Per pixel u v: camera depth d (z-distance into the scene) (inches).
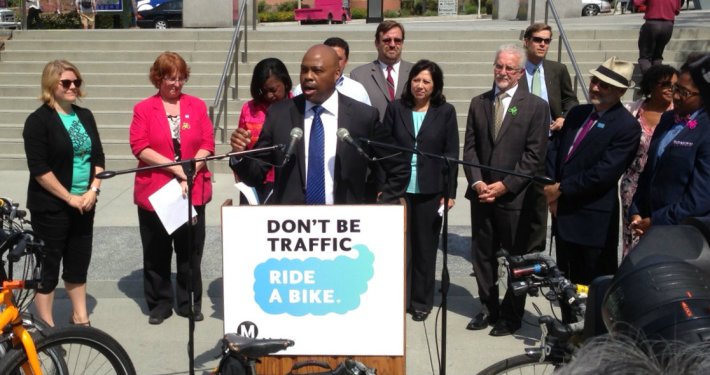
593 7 1138.7
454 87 477.1
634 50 513.0
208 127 229.5
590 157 196.2
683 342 59.8
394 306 149.7
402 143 225.5
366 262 149.3
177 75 220.7
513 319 223.0
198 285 231.3
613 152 193.6
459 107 463.5
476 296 257.6
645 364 50.2
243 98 478.6
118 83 493.0
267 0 1636.3
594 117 199.6
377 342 150.3
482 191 217.2
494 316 228.1
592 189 195.6
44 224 205.6
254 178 182.7
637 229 185.2
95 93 483.5
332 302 150.1
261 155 181.6
